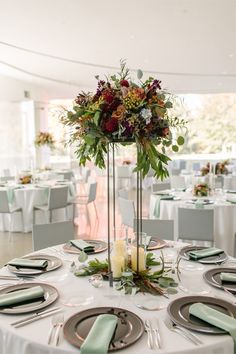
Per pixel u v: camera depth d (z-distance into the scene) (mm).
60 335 1513
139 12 5379
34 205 5949
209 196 5059
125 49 7527
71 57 8133
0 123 10172
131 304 1790
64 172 8867
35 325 1597
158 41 6949
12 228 6008
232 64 9141
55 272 2232
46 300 1801
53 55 7926
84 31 6266
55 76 10352
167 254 2553
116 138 1940
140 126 1861
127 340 1450
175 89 12430
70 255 2555
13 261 2348
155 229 3316
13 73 9828
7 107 10422
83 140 2006
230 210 4359
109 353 1390
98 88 1986
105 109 1874
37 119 11867
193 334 1501
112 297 1860
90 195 6551
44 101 12273
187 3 5035
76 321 1585
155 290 1906
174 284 1991
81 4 5043
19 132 10914
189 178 8188
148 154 1903
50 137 8742
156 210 4805
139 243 2174
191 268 2273
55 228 3203
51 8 5184
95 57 8180
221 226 4359
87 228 6418
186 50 7672
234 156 12586
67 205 6199
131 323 1574
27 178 6656
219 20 5762
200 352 1419
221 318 1562
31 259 2412
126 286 1924
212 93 12539
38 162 11742
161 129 1927
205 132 14156
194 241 4438
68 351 1413
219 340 1462
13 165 10703
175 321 1576
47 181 7090
